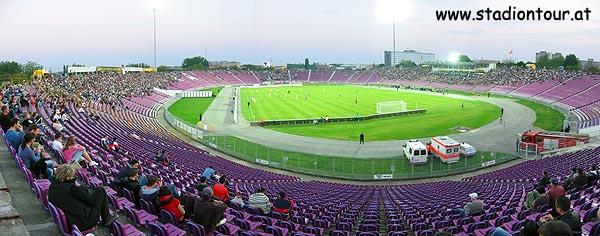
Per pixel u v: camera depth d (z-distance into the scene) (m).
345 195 28.09
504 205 20.00
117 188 14.48
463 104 95.00
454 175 40.47
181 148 43.16
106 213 9.95
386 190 31.72
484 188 28.42
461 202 22.20
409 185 35.47
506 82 132.50
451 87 152.00
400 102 94.69
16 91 48.78
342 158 45.19
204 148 50.22
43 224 9.50
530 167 36.12
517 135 57.44
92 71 125.88
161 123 69.44
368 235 13.90
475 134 58.44
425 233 14.02
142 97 96.44
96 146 25.70
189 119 74.19
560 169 31.11
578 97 96.81
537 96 110.31
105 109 64.00
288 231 14.91
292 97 114.94
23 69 133.12
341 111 83.12
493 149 49.34
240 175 32.56
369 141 54.16
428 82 169.75
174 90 131.12
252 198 18.73
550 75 124.81
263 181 31.97
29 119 24.92
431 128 63.19
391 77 196.25
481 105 93.25
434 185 33.53
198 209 11.57
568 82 110.75
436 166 42.22
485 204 20.45
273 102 101.31
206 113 82.06
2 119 19.77
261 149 49.47
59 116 32.72
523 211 14.62
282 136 57.69
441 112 81.31
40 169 12.58
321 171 40.56
